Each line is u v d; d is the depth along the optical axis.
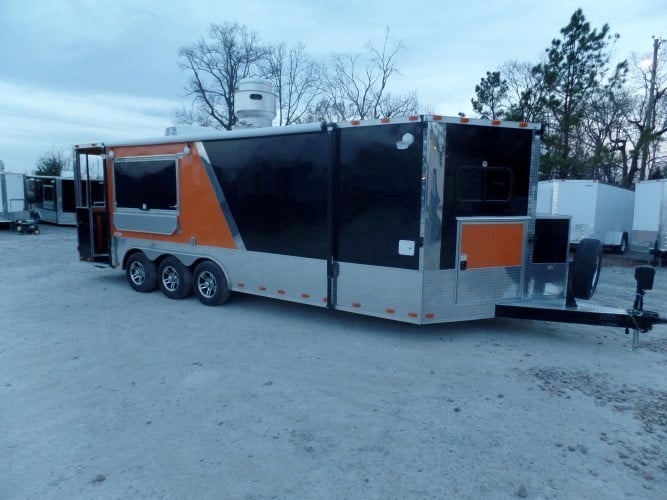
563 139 18.61
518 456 3.09
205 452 3.14
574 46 18.47
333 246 5.73
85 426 3.48
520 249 5.57
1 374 4.47
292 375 4.46
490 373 4.50
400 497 2.69
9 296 7.76
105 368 4.62
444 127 5.03
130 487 2.77
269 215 6.23
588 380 4.33
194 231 7.08
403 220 5.17
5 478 2.86
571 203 14.63
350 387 4.18
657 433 3.39
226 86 34.38
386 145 5.22
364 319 6.40
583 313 5.09
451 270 5.23
